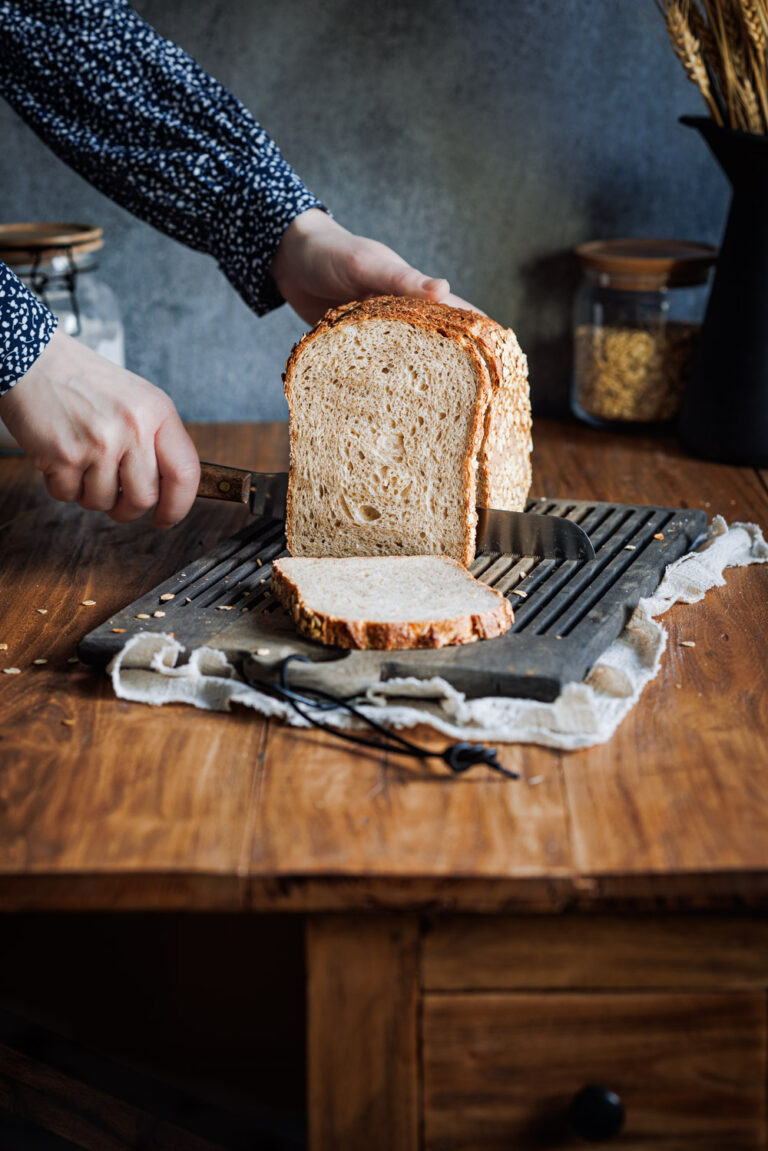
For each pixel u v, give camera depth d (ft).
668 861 2.45
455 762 2.62
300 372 3.20
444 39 4.24
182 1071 3.52
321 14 4.21
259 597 3.14
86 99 3.70
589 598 3.07
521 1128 2.57
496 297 4.49
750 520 3.62
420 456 3.19
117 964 3.47
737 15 3.63
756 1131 2.56
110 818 2.57
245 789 2.63
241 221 3.65
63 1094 3.18
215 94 3.70
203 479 3.40
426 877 2.44
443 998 2.53
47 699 2.89
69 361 3.17
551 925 2.50
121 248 4.43
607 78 4.27
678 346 4.21
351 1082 2.56
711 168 4.37
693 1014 2.52
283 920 3.40
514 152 4.34
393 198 4.39
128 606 3.11
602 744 2.73
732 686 2.89
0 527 3.74
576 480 3.94
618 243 4.33
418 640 2.86
